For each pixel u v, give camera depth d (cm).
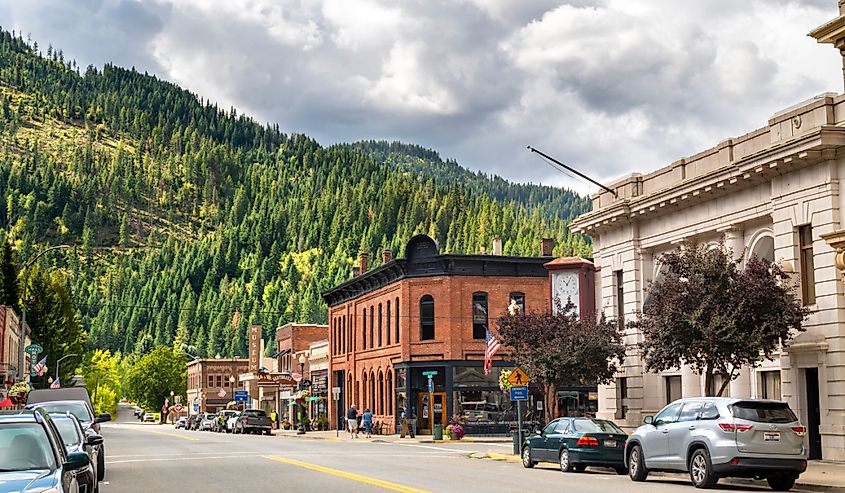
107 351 19375
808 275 2927
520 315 4066
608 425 2869
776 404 2197
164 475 2656
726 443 2147
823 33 2895
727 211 3294
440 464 3120
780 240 3002
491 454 3603
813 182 2878
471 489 2103
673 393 3678
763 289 2648
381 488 2148
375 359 6669
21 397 4559
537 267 6147
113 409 17662
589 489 2123
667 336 2723
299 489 2148
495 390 5956
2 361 5897
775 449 2139
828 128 2750
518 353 4041
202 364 13825
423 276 6100
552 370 3778
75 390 2911
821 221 2838
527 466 3023
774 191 3039
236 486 2261
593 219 4053
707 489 2184
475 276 6047
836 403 2778
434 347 5991
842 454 2739
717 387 3375
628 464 2488
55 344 9469
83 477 1675
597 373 3791
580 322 3916
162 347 17500
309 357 8612
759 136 3142
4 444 1286
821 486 2173
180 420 10556
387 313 6481
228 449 4262
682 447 2273
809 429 2916
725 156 3309
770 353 2803
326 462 3177
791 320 2658
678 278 2827
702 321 2673
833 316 2794
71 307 10419
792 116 2944
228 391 13812
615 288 3994
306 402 8575
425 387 6047
